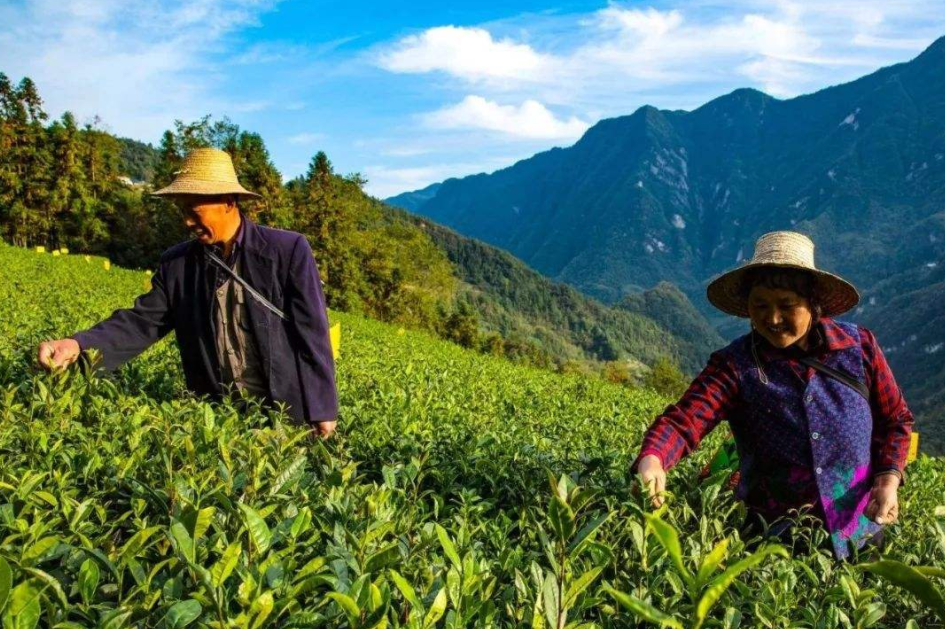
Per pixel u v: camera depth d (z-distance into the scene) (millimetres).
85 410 2822
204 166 3711
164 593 1367
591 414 8156
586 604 1419
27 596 1099
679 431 2836
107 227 68000
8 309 7738
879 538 2883
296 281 3855
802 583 2053
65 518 1740
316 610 1418
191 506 1424
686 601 1747
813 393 2805
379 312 72312
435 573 1555
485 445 3139
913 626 1631
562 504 1207
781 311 2764
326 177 63469
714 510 2486
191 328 3918
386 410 3840
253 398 3549
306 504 1975
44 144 63656
